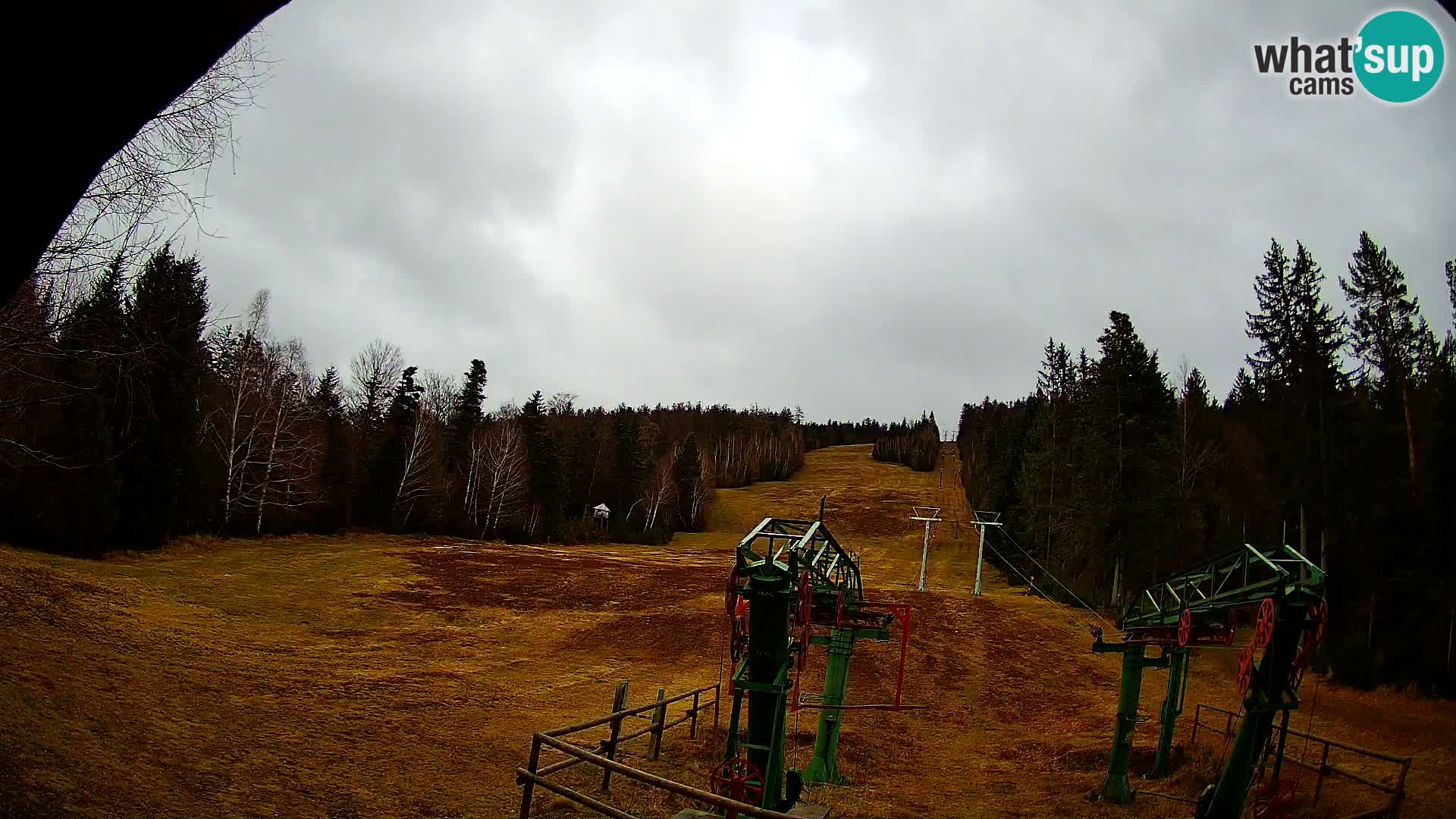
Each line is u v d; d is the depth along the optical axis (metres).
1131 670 17.45
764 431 165.75
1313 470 32.56
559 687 22.98
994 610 41.81
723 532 96.88
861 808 14.86
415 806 11.82
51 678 13.89
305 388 58.97
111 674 15.56
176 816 9.74
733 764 11.20
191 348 38.56
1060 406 58.31
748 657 11.49
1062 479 54.50
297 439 52.50
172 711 14.28
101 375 9.91
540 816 11.88
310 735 14.69
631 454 89.75
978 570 50.22
